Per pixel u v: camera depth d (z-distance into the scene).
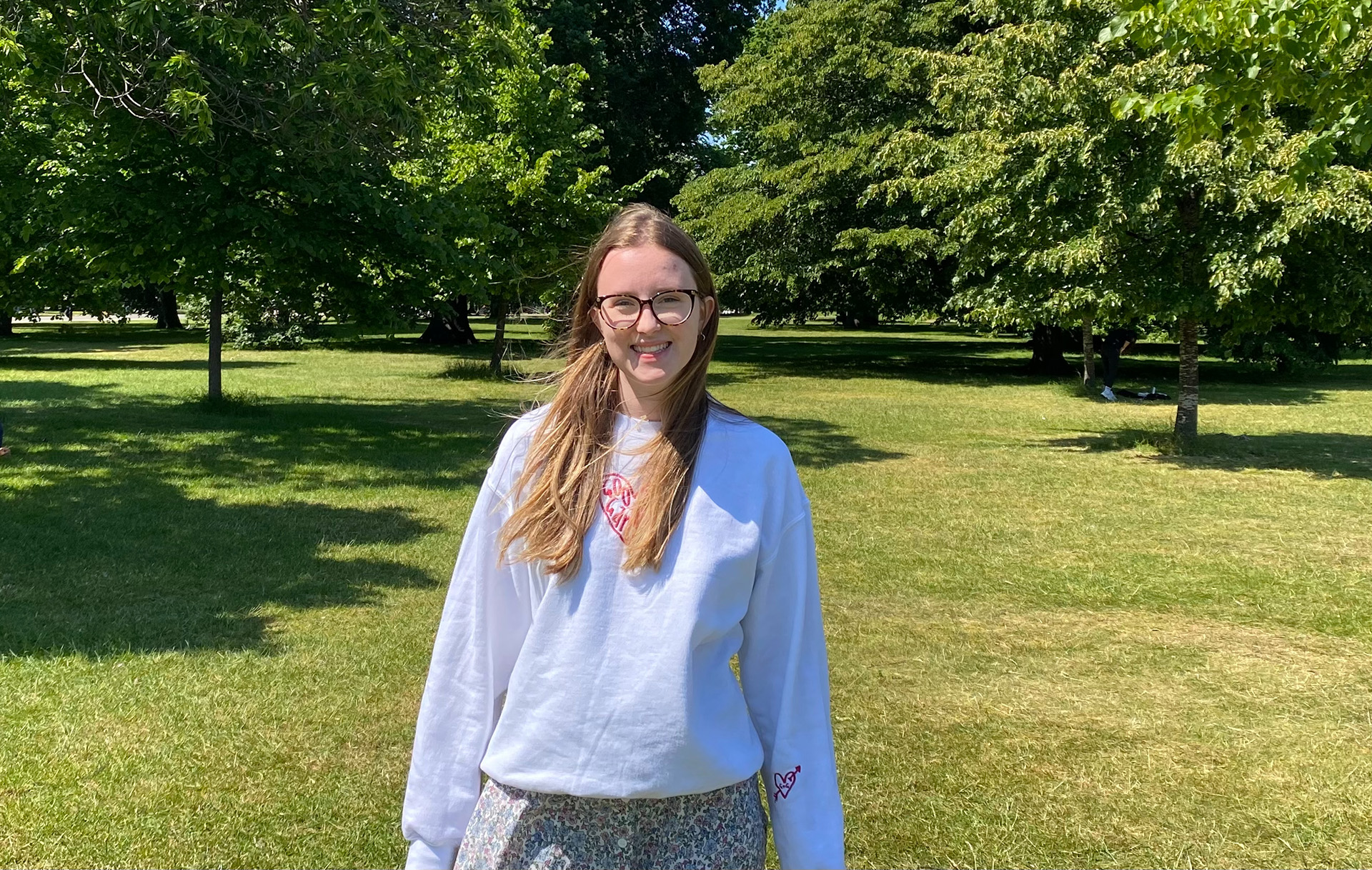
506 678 1.73
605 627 1.59
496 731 1.68
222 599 5.79
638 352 1.65
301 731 4.07
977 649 5.23
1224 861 3.28
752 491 1.64
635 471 1.64
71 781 3.64
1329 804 3.63
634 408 1.70
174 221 11.52
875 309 26.72
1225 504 8.99
